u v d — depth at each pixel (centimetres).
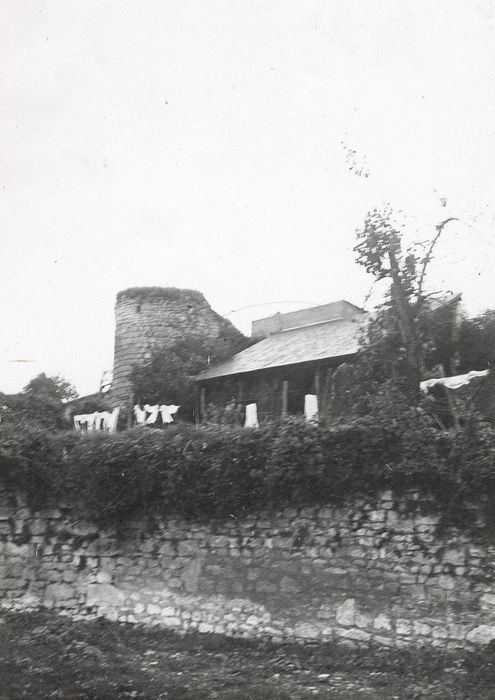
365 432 1084
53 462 1334
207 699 823
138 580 1233
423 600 1005
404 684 888
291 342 2300
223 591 1156
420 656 965
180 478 1213
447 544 1007
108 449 1295
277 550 1130
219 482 1184
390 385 1449
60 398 2905
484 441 1014
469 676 898
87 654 1028
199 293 2775
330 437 1111
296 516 1127
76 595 1273
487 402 1284
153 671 950
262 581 1130
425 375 1498
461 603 979
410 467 1036
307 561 1102
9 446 1348
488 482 982
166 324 2681
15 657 1002
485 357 1723
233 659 1033
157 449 1256
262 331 2944
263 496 1152
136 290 2733
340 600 1062
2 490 1355
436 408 1312
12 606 1305
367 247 1622
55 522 1320
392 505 1055
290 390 2020
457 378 1306
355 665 975
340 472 1088
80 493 1303
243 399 2162
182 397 2364
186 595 1184
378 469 1062
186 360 2502
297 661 1010
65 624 1216
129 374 2542
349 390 1608
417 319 1580
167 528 1232
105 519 1271
